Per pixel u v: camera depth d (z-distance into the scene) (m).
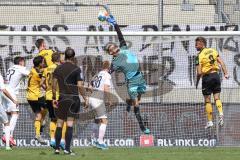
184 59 44.72
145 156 33.88
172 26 52.59
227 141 43.66
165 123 43.47
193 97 43.97
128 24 55.09
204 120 43.66
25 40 45.28
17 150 39.41
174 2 55.72
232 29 52.41
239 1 54.53
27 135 43.84
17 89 41.72
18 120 43.84
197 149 40.69
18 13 54.94
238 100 44.22
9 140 39.94
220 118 42.28
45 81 40.50
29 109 43.91
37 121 42.06
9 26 52.34
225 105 44.12
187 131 43.62
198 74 42.44
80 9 55.50
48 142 43.28
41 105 41.84
